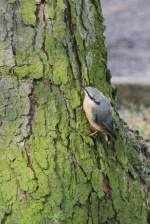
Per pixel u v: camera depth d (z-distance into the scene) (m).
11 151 9.79
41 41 9.98
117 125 11.23
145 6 35.72
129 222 10.84
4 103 9.83
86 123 10.26
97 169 10.35
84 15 10.62
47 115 9.97
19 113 9.85
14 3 9.87
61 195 9.91
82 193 10.11
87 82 10.48
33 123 9.90
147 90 24.64
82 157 10.17
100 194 10.36
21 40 9.90
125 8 35.81
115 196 10.67
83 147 10.20
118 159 10.99
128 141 11.80
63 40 10.12
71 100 10.16
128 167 11.16
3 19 9.83
